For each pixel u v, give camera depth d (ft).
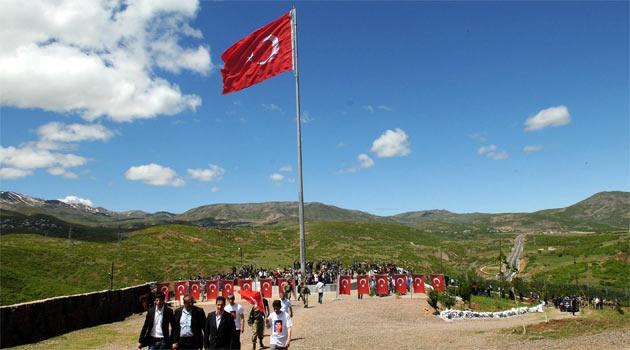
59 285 177.06
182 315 35.22
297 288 132.26
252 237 389.39
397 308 102.42
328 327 77.56
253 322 56.13
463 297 123.03
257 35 96.32
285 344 39.47
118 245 288.10
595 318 81.61
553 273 313.73
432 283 129.49
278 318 39.83
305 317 90.02
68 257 220.23
